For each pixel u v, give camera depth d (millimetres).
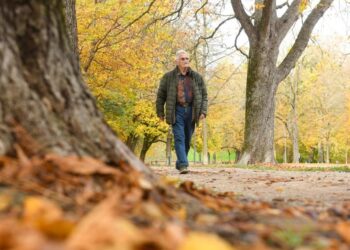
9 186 2561
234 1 22469
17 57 3004
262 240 2264
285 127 66188
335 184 8086
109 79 27875
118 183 2910
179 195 3441
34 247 1196
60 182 2740
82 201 2582
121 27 24344
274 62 22938
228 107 56188
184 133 10578
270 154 23062
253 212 3289
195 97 10320
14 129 2893
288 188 7164
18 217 2078
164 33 24953
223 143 66812
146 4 25266
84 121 3186
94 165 2941
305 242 2348
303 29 23391
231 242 2152
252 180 9102
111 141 3277
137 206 2512
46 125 3004
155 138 48469
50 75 3107
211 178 9555
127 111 36562
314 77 60219
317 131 64688
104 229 1493
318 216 3412
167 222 2291
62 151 2996
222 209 3316
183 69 10250
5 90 2914
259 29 22578
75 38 10695
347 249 2215
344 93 62406
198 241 1380
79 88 3256
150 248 1570
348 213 3678
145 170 3381
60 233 1541
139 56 26016
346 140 68000
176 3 23734
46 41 3121
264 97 22750
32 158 2846
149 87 33344
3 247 1227
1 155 2809
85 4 22266
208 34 33531
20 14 3053
